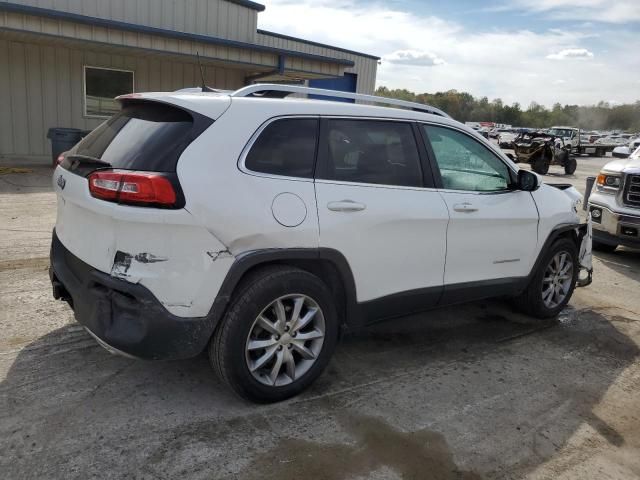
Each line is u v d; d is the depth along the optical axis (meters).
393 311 3.81
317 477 2.69
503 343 4.49
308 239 3.19
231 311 3.01
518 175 4.50
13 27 10.43
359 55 21.42
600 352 4.43
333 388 3.56
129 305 2.86
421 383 3.71
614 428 3.32
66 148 12.12
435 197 3.87
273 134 3.19
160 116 3.13
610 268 7.17
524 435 3.18
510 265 4.50
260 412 3.21
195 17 14.65
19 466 2.61
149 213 2.76
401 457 2.89
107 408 3.14
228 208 2.90
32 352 3.73
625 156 8.05
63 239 3.41
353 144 3.53
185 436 2.93
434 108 4.18
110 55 13.66
